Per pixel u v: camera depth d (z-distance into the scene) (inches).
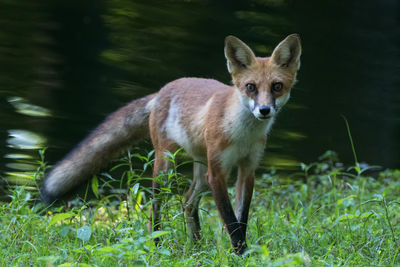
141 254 251.4
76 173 413.7
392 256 289.7
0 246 290.7
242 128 323.9
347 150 628.1
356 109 685.9
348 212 352.5
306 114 671.1
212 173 333.7
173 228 323.9
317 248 312.7
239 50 323.9
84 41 721.0
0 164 496.1
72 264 247.8
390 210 390.9
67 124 573.0
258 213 388.2
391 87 728.3
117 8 807.7
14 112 580.4
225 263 271.1
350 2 920.3
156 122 381.4
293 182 543.5
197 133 350.0
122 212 393.4
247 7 861.8
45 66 662.5
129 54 697.6
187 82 379.2
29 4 796.6
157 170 375.6
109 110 597.0
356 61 772.6
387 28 871.1
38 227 334.0
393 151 634.2
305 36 805.9
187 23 784.9
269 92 315.0
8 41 698.8
